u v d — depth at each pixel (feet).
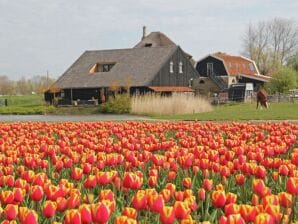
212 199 15.89
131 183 17.92
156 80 224.12
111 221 15.79
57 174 23.88
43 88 322.34
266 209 13.47
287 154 30.32
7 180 19.75
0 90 419.13
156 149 30.25
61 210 15.47
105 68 239.09
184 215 13.60
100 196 15.72
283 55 387.96
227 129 43.73
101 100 222.89
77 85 228.84
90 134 40.78
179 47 238.07
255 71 322.34
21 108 196.03
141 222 15.70
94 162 24.54
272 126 44.75
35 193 16.66
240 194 20.71
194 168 22.39
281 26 387.14
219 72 296.10
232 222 11.87
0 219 15.47
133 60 235.40
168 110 124.67
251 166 20.74
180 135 40.42
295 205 17.35
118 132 41.70
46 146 28.40
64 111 185.88
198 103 127.34
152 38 319.68
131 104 138.21
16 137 39.52
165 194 16.15
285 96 206.28
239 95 215.31
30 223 12.71
